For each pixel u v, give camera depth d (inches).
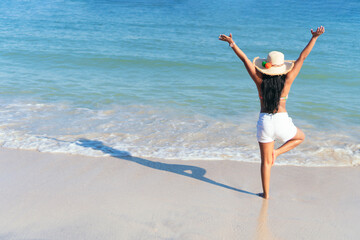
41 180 165.6
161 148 207.2
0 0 1364.4
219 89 352.2
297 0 1642.5
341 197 156.7
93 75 402.9
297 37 714.8
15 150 197.5
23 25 787.4
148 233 126.8
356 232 131.2
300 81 392.2
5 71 405.1
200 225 133.2
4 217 135.3
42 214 137.7
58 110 272.8
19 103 287.0
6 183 162.1
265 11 1210.0
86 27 792.3
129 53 530.6
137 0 1539.1
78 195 152.9
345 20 973.8
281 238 127.0
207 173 178.1
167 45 616.1
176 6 1347.2
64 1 1395.2
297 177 175.0
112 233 126.3
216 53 555.2
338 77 406.6
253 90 349.7
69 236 124.0
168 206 146.3
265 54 566.3
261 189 163.5
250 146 212.4
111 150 201.8
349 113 280.5
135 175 173.3
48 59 473.7
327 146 212.8
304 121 261.3
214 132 235.0
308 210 145.9
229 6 1382.9
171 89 347.6
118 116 263.0
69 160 187.6
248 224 135.0
